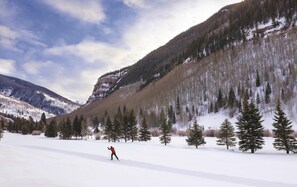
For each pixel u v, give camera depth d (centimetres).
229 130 7344
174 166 3516
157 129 16000
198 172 3061
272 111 14412
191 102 19550
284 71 17175
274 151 6456
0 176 2002
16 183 1809
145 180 2377
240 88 18062
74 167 2844
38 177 2098
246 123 6372
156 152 5497
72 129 13212
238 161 4241
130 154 4953
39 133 16838
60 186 1844
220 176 2828
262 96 16188
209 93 19400
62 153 4538
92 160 3691
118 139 10306
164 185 2214
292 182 2580
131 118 10325
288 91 15388
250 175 2938
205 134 12244
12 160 2959
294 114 13438
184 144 8600
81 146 6650
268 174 3025
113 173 2636
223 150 6806
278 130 6128
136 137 10288
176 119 18350
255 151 6444
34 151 4372
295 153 5944
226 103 17200
